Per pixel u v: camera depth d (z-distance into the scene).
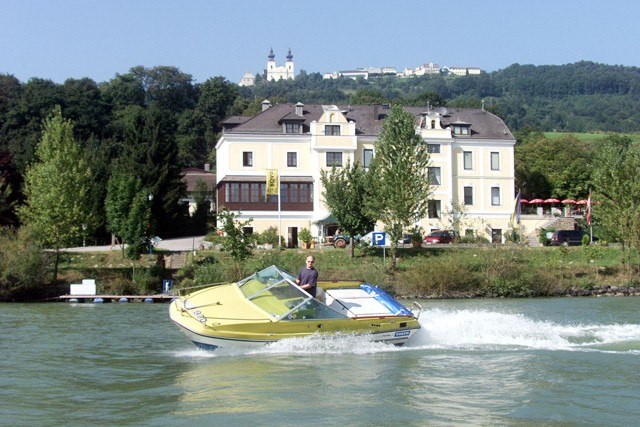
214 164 125.19
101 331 25.14
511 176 72.00
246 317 18.86
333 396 14.12
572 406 13.49
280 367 16.95
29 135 101.00
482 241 60.00
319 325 19.11
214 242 59.28
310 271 20.16
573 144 92.31
